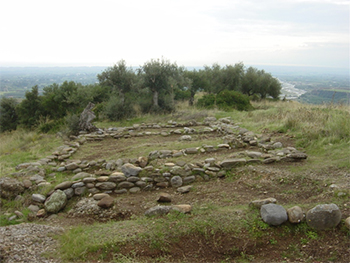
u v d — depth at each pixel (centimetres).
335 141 705
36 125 1666
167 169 604
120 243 363
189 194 541
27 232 398
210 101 1662
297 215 375
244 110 1612
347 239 339
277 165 619
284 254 339
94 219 473
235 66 2133
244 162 629
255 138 845
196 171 607
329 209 359
